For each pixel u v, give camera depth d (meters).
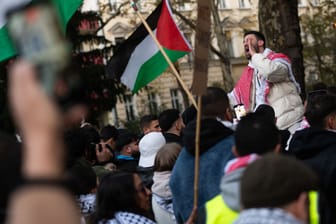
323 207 4.82
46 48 1.98
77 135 7.09
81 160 7.14
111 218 5.75
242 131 4.85
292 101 10.34
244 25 66.94
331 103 5.87
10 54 7.77
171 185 6.04
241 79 11.06
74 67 2.06
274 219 3.53
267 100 10.50
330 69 55.97
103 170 8.49
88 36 37.22
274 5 19.30
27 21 1.99
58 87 2.00
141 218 5.73
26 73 1.98
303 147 5.52
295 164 3.74
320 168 5.31
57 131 2.04
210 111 5.90
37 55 1.98
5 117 31.30
